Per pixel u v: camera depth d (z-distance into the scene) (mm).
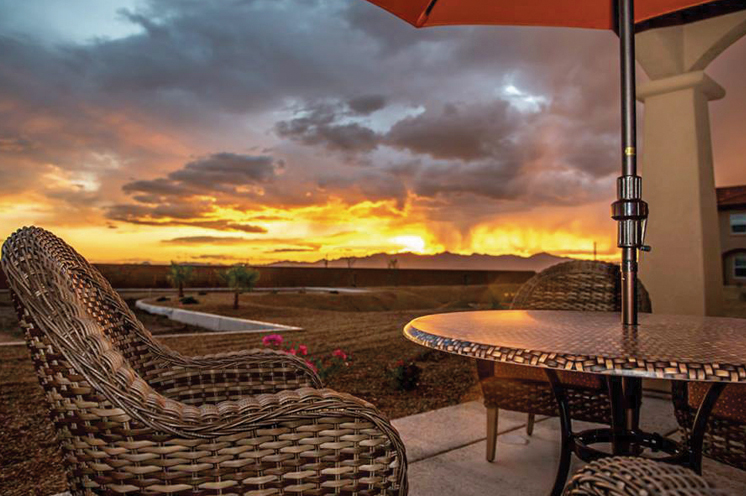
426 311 16125
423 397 4254
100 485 940
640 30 3449
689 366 1012
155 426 896
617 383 1679
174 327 14008
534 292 2693
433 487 2141
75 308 963
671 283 3748
